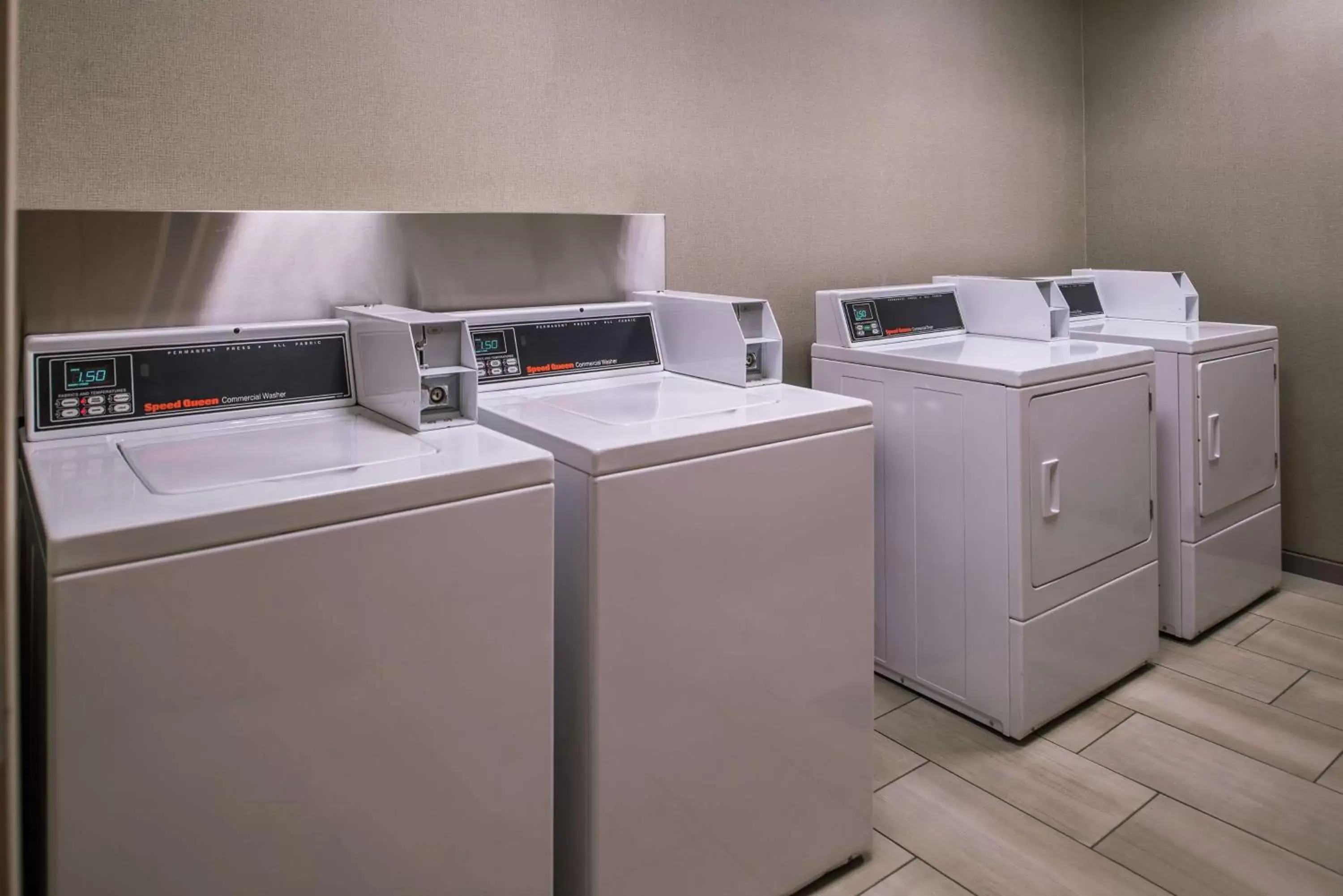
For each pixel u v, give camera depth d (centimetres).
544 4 217
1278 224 326
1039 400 222
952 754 228
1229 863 184
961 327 303
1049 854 189
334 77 189
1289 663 271
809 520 172
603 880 150
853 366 262
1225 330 301
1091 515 241
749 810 168
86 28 162
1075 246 379
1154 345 281
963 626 238
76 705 103
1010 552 223
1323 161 313
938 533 242
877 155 298
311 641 118
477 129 209
